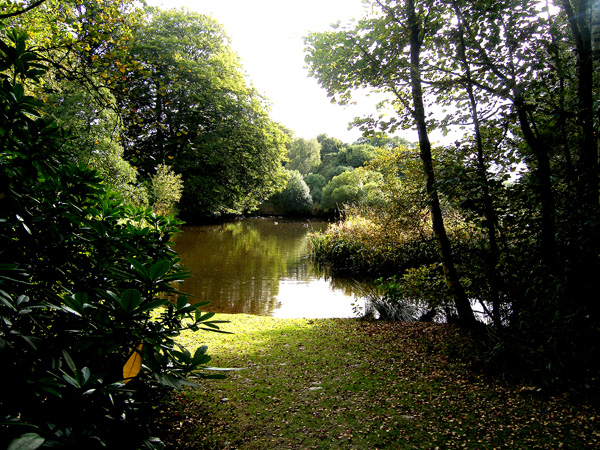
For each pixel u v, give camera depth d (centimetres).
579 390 346
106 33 412
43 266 184
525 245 461
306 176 4366
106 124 1180
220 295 945
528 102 459
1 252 164
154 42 2173
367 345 539
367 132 596
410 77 519
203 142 2638
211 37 2673
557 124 425
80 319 157
